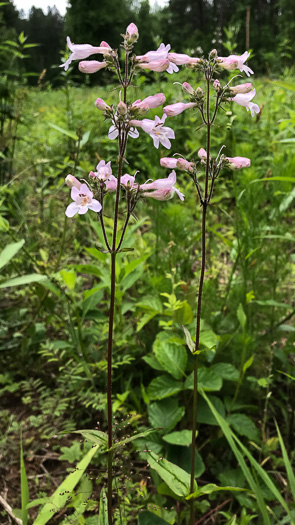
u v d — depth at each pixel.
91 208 1.49
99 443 1.61
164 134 1.66
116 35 41.16
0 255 2.56
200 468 2.30
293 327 3.12
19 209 4.36
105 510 1.74
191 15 54.62
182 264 3.64
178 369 2.58
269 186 3.98
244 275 3.09
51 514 1.84
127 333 3.13
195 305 3.06
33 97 13.18
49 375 3.25
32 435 2.82
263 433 2.57
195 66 1.68
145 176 6.00
